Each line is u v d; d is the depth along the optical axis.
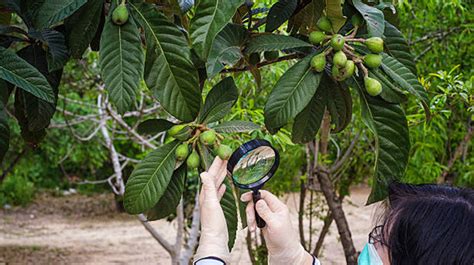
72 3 1.83
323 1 2.08
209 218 1.64
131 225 14.36
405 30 4.92
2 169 10.66
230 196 2.02
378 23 1.82
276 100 1.81
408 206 1.57
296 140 2.15
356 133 4.91
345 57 1.80
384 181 1.93
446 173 4.79
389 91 1.89
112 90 1.83
